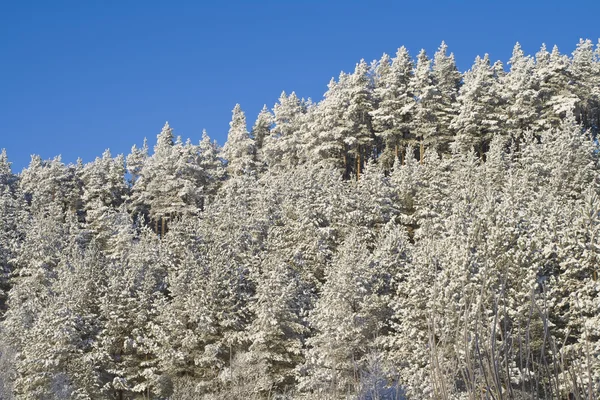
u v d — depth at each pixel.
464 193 47.44
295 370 36.12
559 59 79.56
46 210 78.69
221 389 34.50
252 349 38.12
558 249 29.78
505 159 63.28
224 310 41.94
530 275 26.98
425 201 55.69
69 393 34.97
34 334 37.72
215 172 94.38
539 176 55.88
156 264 48.62
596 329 24.80
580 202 36.16
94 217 68.25
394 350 32.97
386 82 88.38
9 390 34.66
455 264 29.06
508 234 30.89
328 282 37.31
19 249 56.59
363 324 33.09
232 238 50.62
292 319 39.47
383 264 37.81
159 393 38.00
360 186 58.16
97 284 44.16
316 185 60.72
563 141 55.88
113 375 40.34
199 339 40.16
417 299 30.75
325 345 33.31
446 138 79.69
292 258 46.78
